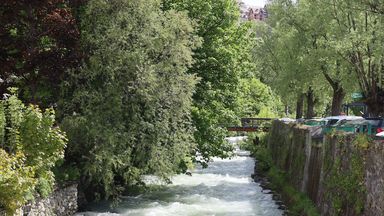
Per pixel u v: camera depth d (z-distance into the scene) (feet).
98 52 63.77
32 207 47.29
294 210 65.67
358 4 83.61
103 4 64.64
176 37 68.64
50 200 52.85
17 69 64.44
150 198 77.00
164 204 72.28
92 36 65.16
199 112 89.97
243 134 232.94
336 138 57.06
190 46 76.07
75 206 61.46
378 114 98.27
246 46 103.55
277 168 103.81
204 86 90.33
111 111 62.18
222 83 94.84
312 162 69.05
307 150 73.46
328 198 55.36
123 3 65.21
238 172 112.57
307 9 119.65
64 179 59.41
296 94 150.20
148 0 66.39
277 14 141.08
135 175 67.00
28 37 63.82
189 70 90.33
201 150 92.73
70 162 65.31
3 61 63.52
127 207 69.15
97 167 61.52
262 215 66.13
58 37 64.23
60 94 64.03
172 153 69.92
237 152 160.15
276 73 181.78
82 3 67.21
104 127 60.95
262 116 233.35
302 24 133.59
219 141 94.12
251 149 162.71
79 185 65.21
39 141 49.16
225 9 95.40
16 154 43.32
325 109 203.62
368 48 90.58
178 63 68.33
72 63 64.03
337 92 122.11
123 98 64.54
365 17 93.45
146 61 65.36
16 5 62.95
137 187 80.84
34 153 48.60
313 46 128.88
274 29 167.32
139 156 66.44
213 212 67.87
